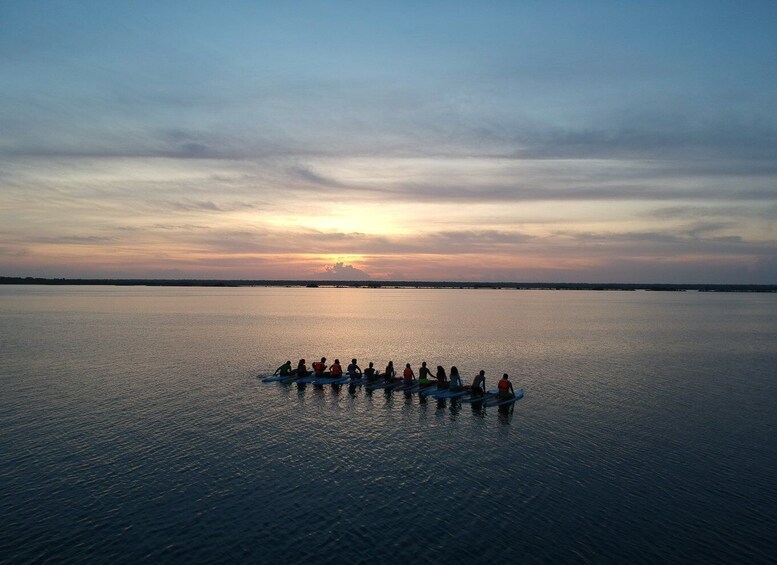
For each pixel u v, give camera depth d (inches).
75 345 2564.0
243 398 1523.1
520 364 2124.8
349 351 2456.9
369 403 1489.9
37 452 1071.6
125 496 889.5
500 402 1478.8
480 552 738.8
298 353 2370.8
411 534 783.1
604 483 952.9
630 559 722.2
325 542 761.6
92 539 762.2
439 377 1625.2
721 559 722.2
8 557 716.0
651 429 1253.1
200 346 2571.4
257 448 1116.5
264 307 6058.1
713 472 999.6
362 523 813.9
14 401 1453.0
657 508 859.4
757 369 2028.8
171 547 745.6
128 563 708.0
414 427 1274.6
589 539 770.2
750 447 1130.0
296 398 1534.2
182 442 1143.0
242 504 868.6
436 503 878.4
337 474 989.8
